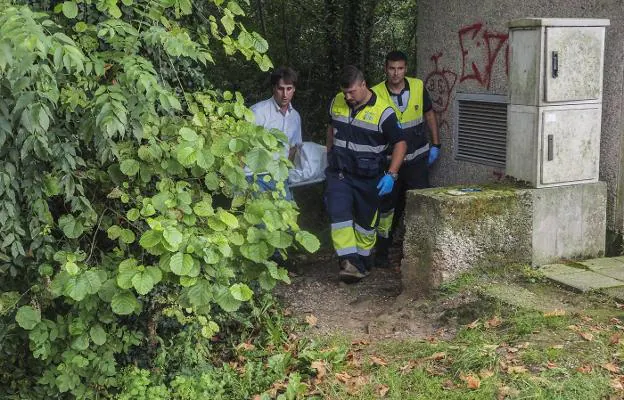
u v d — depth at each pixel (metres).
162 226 3.35
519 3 6.41
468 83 7.08
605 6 5.73
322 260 7.34
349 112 6.42
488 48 6.79
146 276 3.39
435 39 7.48
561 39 5.48
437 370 4.40
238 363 4.88
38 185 3.64
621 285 5.21
